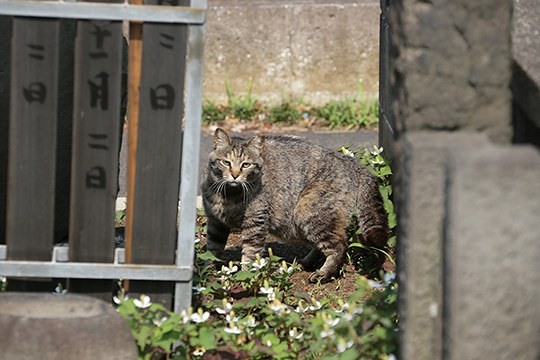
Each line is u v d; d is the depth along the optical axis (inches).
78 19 267.9
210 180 432.5
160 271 282.0
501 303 201.3
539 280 201.9
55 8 264.4
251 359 280.4
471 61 225.5
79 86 272.1
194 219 280.7
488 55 225.3
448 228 201.9
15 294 262.4
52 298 261.7
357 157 463.5
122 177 537.0
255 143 427.5
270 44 713.0
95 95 272.5
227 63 716.7
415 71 226.2
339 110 700.0
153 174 278.7
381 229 407.8
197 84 272.5
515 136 291.3
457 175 196.7
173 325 265.9
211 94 720.3
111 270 280.7
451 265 200.2
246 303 323.3
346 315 266.7
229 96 716.7
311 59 714.8
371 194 421.4
